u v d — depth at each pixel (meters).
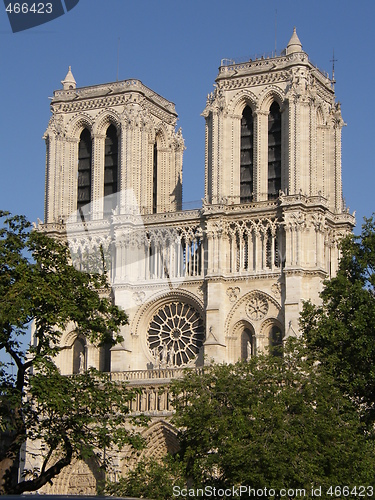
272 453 93.00
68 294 92.06
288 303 141.38
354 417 103.25
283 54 152.25
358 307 112.62
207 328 145.50
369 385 110.50
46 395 86.75
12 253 92.50
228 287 146.75
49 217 159.50
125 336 150.62
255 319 144.88
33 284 89.88
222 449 95.88
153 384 142.25
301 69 148.50
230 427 98.25
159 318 152.38
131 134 156.38
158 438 140.75
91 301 93.50
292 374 102.00
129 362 150.75
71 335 155.50
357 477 95.94
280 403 98.25
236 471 93.56
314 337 113.06
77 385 90.62
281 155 148.25
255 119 150.38
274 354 143.00
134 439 89.38
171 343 150.50
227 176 150.12
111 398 91.06
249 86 151.25
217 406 101.38
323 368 106.31
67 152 161.62
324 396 101.25
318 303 141.75
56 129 161.75
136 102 157.62
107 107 159.38
